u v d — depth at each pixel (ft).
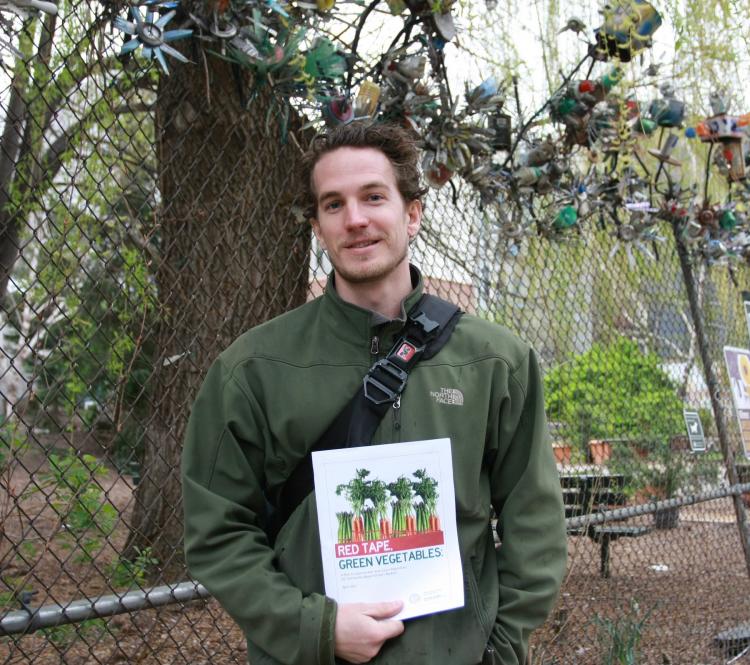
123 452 14.44
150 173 8.27
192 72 9.17
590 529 14.88
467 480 5.37
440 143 9.37
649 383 16.40
